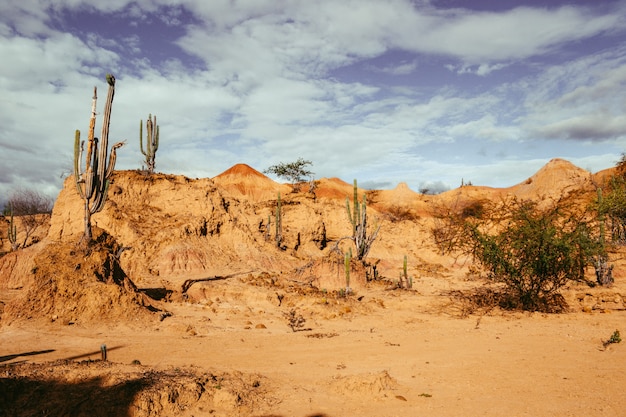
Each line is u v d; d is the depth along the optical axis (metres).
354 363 12.23
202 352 13.47
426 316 21.42
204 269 32.00
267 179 92.94
